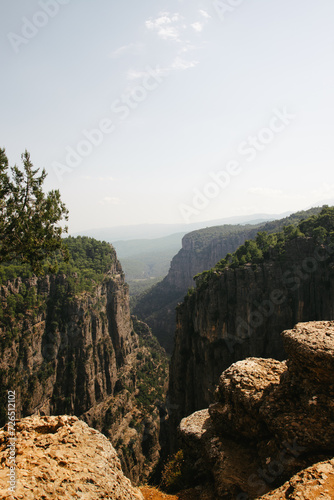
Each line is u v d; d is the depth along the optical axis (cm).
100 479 1131
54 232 2284
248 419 1535
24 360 10562
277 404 1438
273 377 1658
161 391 16025
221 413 1708
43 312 11444
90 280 14025
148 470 11781
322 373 1329
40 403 10788
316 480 1017
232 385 1684
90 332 12900
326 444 1229
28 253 2205
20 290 11175
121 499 1121
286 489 1045
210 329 9869
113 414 12912
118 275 17962
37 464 1107
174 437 8150
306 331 1491
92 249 17238
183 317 11450
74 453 1227
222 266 11438
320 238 9294
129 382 15325
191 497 1549
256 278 9612
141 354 18012
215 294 9944
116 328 15600
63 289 12194
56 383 11606
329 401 1309
